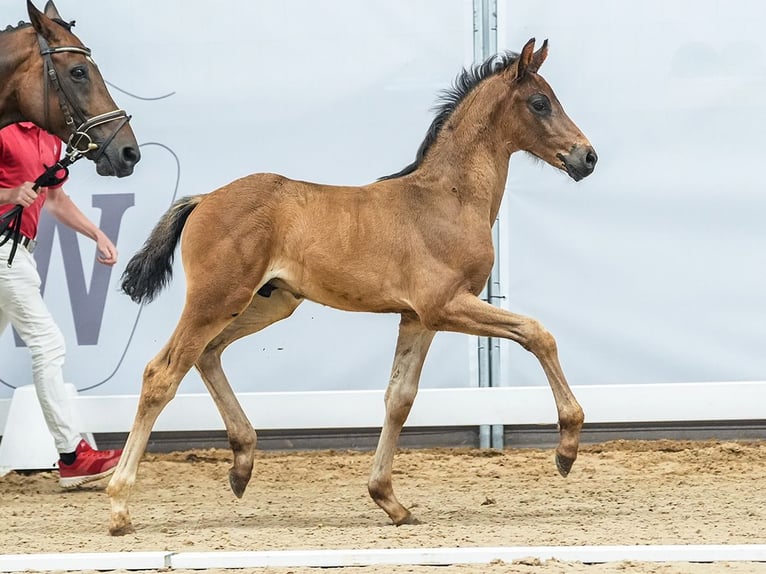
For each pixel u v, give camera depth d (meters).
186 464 10.62
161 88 11.02
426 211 7.74
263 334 10.91
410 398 7.87
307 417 10.71
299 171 10.99
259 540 7.07
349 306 7.80
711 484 9.10
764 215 10.58
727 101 10.60
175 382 7.54
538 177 10.72
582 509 8.16
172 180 11.04
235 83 10.99
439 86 10.85
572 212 10.71
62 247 11.00
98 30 11.07
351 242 7.62
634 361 10.68
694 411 10.47
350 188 7.86
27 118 8.77
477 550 6.18
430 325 7.67
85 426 10.80
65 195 10.11
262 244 7.59
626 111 10.68
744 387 10.43
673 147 10.65
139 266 7.89
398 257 7.65
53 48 8.55
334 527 7.64
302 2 10.92
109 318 10.99
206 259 7.55
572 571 5.84
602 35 10.70
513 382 10.80
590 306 10.72
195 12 10.98
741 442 10.81
